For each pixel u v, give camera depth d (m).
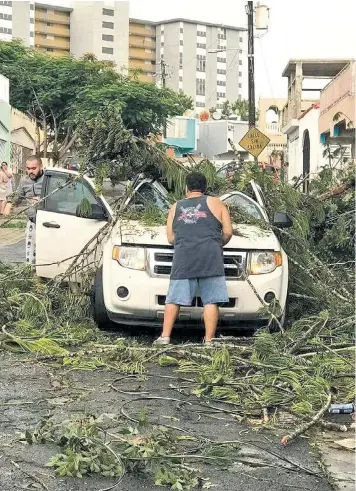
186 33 146.88
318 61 32.94
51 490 3.62
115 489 3.64
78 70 39.28
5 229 18.73
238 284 6.85
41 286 8.09
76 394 5.28
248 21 26.59
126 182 8.13
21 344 6.49
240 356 6.25
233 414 4.94
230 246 6.94
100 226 7.90
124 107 35.62
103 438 4.26
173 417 4.80
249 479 3.82
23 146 37.41
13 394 5.24
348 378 5.70
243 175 8.48
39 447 4.16
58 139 45.72
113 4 140.12
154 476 3.75
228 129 57.38
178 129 56.12
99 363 6.07
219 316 6.85
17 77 40.03
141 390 5.43
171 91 39.75
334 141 23.94
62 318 7.48
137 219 7.50
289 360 5.84
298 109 33.31
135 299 6.81
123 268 6.88
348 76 20.86
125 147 8.04
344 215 10.26
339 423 4.76
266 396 5.17
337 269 9.85
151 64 152.62
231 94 151.62
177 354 6.31
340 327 6.83
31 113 41.00
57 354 6.37
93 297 7.45
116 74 39.44
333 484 3.77
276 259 7.10
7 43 42.66
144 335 7.38
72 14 142.25
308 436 4.53
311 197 9.44
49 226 8.12
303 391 5.18
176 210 6.64
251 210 8.05
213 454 4.07
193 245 6.46
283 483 3.78
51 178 8.38
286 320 7.55
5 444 4.21
